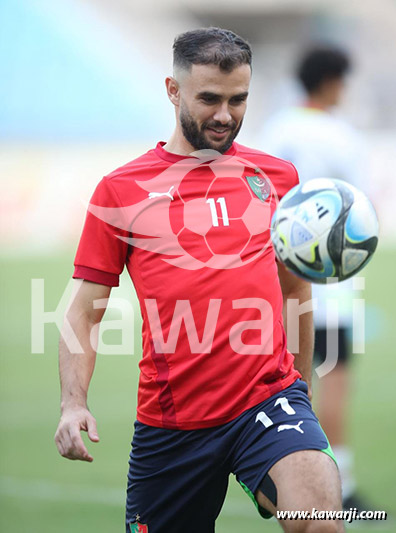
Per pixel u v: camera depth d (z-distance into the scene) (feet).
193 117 42.78
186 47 42.50
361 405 92.53
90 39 312.29
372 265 192.44
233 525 59.62
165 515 43.73
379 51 324.39
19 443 81.66
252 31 349.41
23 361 120.37
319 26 344.28
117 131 296.10
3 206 234.17
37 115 295.28
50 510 63.05
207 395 41.81
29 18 310.86
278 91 322.34
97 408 94.43
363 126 300.20
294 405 41.60
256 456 40.22
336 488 38.29
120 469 73.15
